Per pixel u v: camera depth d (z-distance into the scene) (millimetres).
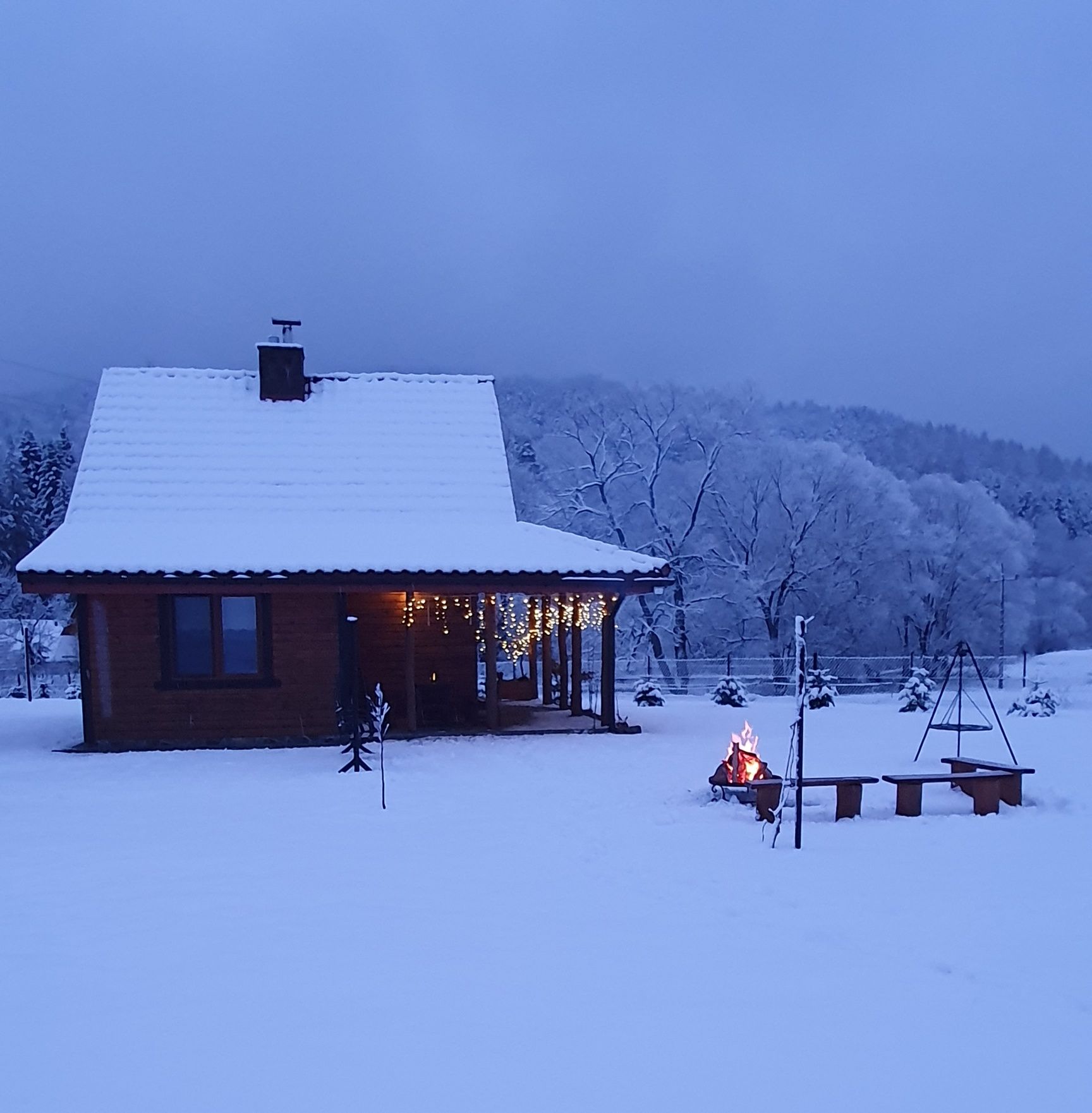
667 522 37281
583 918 5906
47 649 33500
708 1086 3844
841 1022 4438
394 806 9328
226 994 4801
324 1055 4133
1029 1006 4625
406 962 5195
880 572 37469
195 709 13938
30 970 5152
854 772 11133
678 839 7949
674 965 5121
